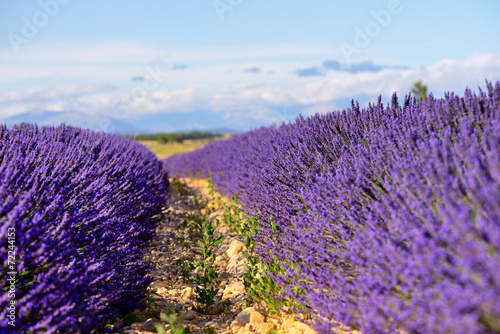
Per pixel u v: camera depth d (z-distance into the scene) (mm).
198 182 11492
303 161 4074
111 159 4848
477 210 1835
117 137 7809
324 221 2775
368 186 2695
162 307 3000
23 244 2045
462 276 1459
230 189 6914
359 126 4070
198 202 7531
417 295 1733
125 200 4027
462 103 3053
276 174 4191
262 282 2955
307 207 3367
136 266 2936
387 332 1807
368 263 2104
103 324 2365
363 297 2102
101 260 2555
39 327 1865
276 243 3328
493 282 1379
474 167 2006
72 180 3211
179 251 4555
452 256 1718
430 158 2305
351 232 2523
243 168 6137
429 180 2180
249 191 4961
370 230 2232
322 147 4211
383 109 4039
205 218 6016
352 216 2523
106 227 2957
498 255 1451
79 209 2838
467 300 1411
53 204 2600
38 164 3316
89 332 2168
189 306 3119
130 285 2717
